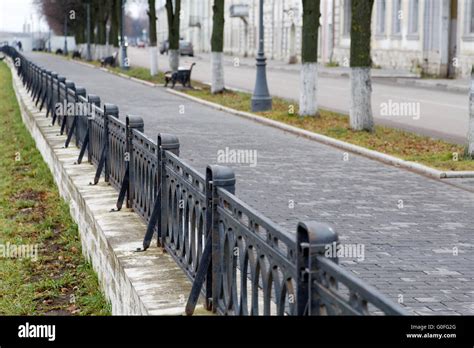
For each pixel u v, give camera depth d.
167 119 42.62
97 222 17.09
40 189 28.75
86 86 70.69
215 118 43.88
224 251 10.95
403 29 91.69
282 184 23.31
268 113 44.22
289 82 77.81
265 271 9.23
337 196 21.53
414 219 18.78
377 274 14.12
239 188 22.56
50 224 23.22
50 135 33.78
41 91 46.88
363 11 35.09
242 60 138.75
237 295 10.59
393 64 94.88
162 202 14.77
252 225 9.73
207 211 11.48
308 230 7.74
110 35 129.88
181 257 13.40
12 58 118.31
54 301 16.64
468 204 20.73
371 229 17.67
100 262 16.73
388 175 25.23
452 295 12.95
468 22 77.44
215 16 58.34
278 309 8.74
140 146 16.98
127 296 13.27
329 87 69.88
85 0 138.38
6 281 18.17
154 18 83.12
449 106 50.56
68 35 197.50
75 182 22.08
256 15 149.50
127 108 49.22
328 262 7.47
